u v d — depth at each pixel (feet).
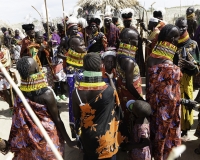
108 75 10.41
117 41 20.11
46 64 18.60
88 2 39.55
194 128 14.75
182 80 11.91
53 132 8.00
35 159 7.96
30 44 15.83
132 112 9.51
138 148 9.41
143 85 22.93
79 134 9.06
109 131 8.28
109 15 22.91
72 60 12.86
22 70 7.44
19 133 7.88
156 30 15.83
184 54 11.85
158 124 9.66
